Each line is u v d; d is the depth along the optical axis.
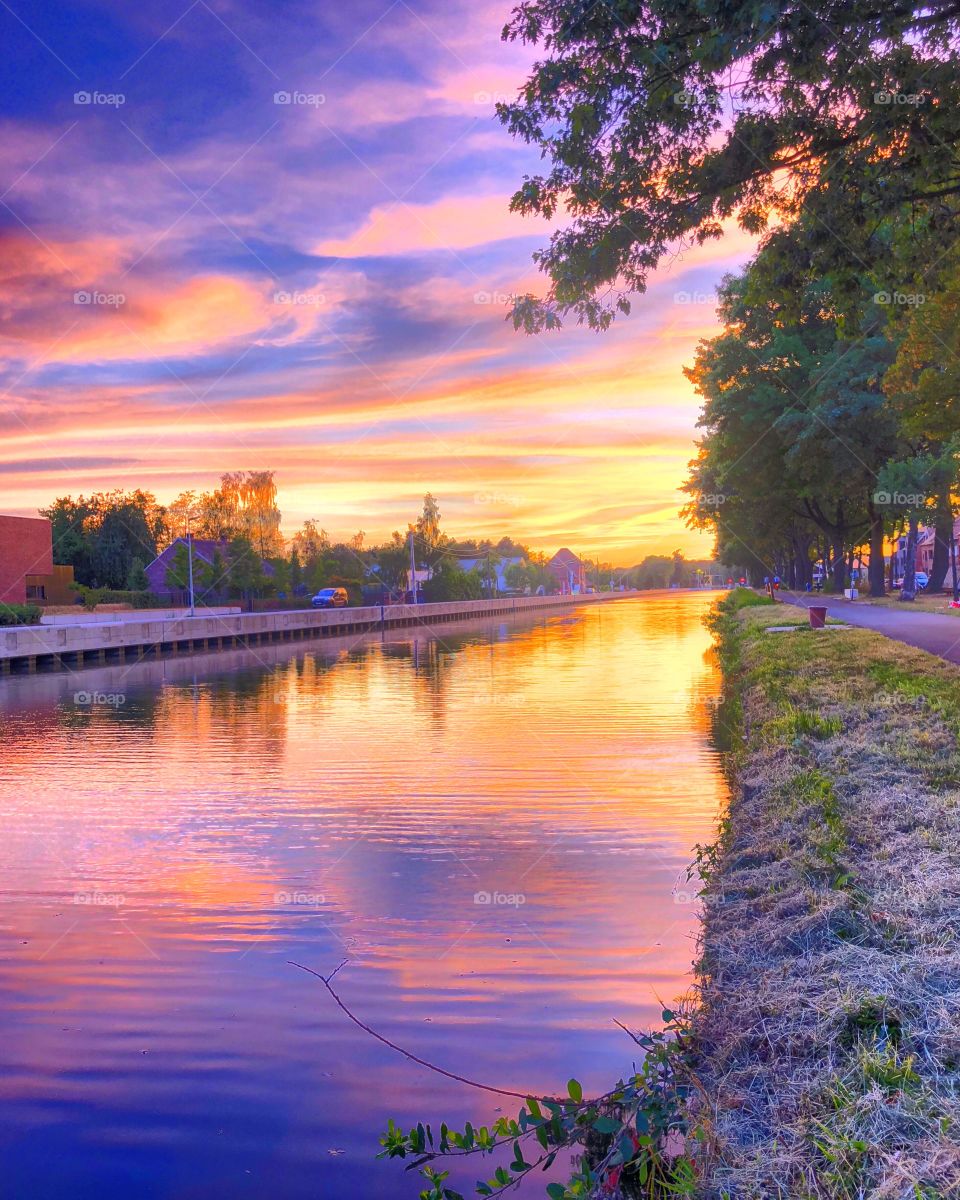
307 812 10.30
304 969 5.88
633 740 14.50
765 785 8.41
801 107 10.09
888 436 35.12
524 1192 3.58
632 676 25.42
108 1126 4.12
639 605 99.94
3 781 12.37
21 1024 5.14
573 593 158.25
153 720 18.78
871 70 9.41
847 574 56.78
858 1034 3.55
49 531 57.62
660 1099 3.70
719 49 8.57
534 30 9.82
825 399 35.66
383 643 47.25
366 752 14.20
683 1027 4.34
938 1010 3.56
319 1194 3.63
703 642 39.38
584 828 9.30
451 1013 5.20
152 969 5.92
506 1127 3.68
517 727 16.31
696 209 10.69
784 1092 3.34
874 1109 3.02
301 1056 4.73
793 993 4.04
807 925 4.78
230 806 10.69
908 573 40.56
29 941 6.45
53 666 34.59
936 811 6.32
